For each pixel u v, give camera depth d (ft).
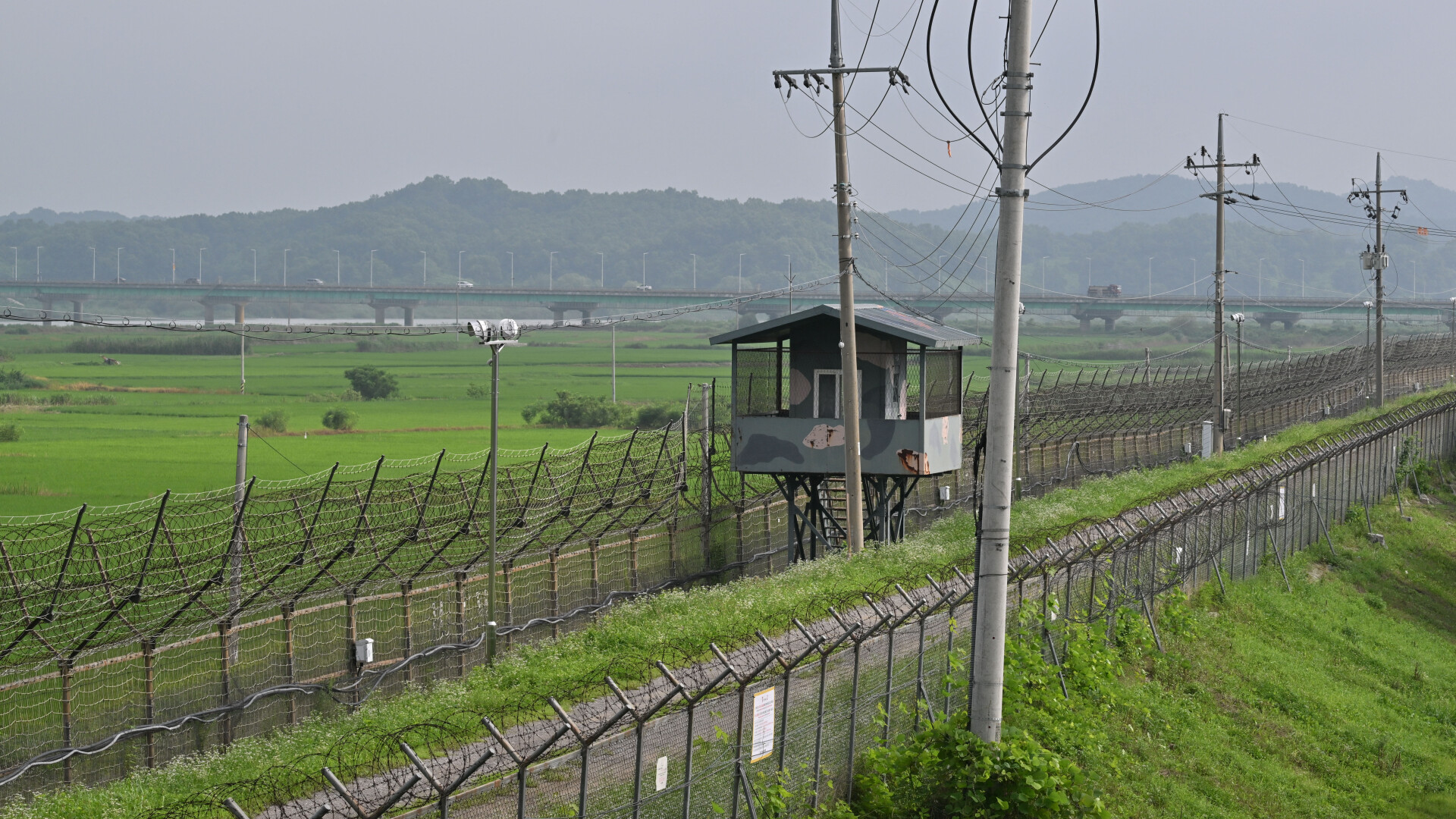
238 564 178.91
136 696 169.48
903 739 152.87
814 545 284.82
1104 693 202.28
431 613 203.10
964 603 177.17
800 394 277.85
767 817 127.95
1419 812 208.85
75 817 117.60
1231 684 239.71
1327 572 353.72
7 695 164.66
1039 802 141.69
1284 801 195.52
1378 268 600.80
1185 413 524.52
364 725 138.51
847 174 257.14
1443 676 290.76
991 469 141.59
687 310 473.67
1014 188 137.08
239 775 124.47
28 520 332.80
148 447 563.07
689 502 269.03
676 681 114.73
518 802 106.11
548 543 236.22
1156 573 259.19
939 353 289.74
